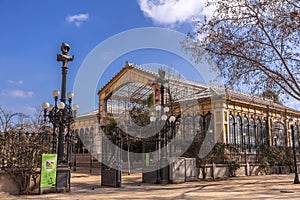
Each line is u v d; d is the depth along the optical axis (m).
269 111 30.41
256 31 16.92
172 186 15.27
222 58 17.27
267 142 29.23
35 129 16.45
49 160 12.09
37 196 11.16
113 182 14.83
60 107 12.89
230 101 25.70
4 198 10.60
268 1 16.19
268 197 10.70
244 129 26.92
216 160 21.81
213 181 18.31
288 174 25.77
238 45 16.91
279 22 16.27
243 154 24.23
